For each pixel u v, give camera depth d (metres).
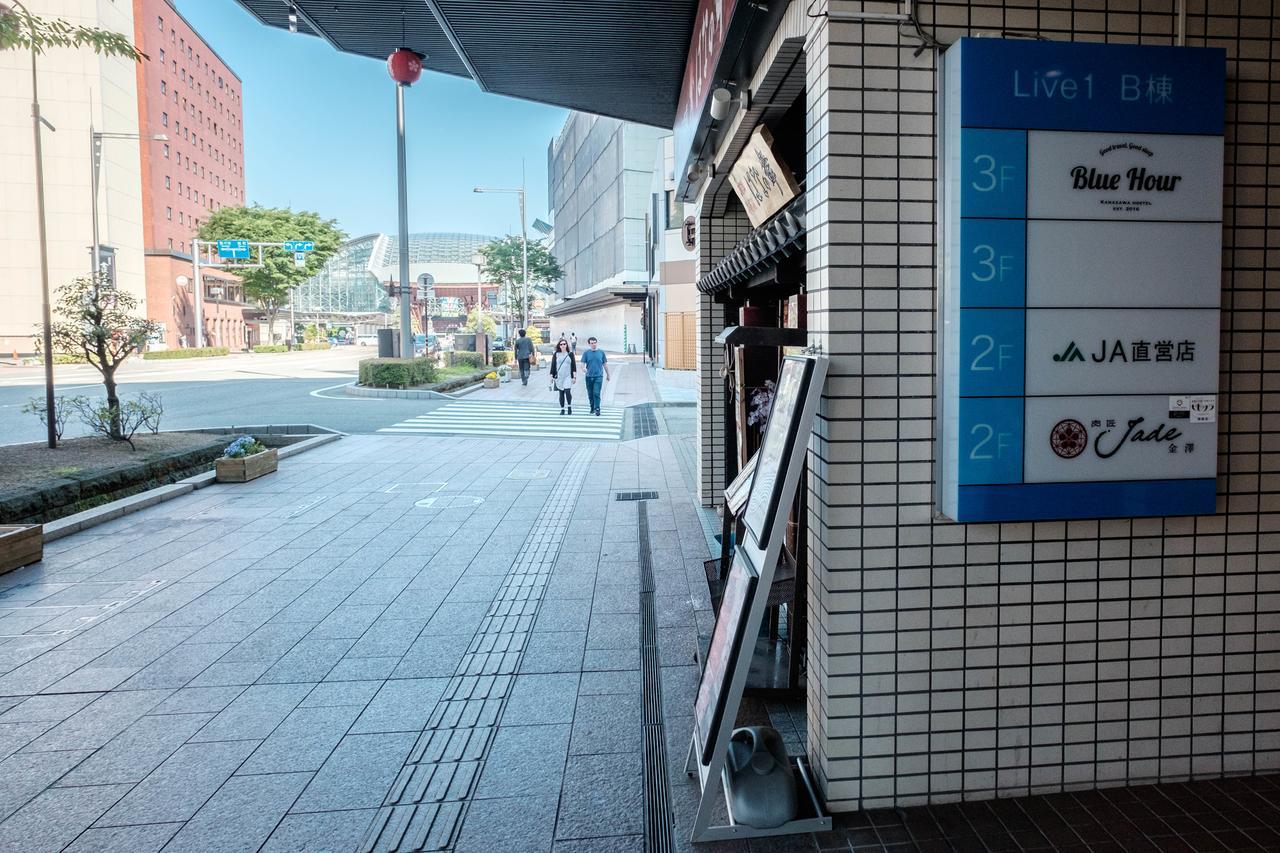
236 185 82.25
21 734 3.55
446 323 142.75
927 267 2.67
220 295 73.25
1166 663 2.84
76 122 50.12
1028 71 2.54
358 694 3.93
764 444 3.03
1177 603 2.83
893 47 2.61
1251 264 2.79
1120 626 2.81
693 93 5.84
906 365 2.67
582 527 7.41
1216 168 2.65
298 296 168.12
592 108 8.62
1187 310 2.67
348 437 13.94
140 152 59.50
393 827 2.83
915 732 2.78
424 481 9.84
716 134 5.48
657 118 9.06
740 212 7.61
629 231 52.22
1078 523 2.75
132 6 57.38
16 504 7.50
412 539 7.01
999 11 2.63
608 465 11.04
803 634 3.69
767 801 2.68
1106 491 2.68
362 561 6.32
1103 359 2.64
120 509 7.95
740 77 4.33
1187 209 2.64
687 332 34.06
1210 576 2.83
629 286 48.94
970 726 2.79
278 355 58.69
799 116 4.63
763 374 4.71
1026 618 2.77
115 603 5.32
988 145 2.54
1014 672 2.79
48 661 4.36
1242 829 2.63
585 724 3.59
